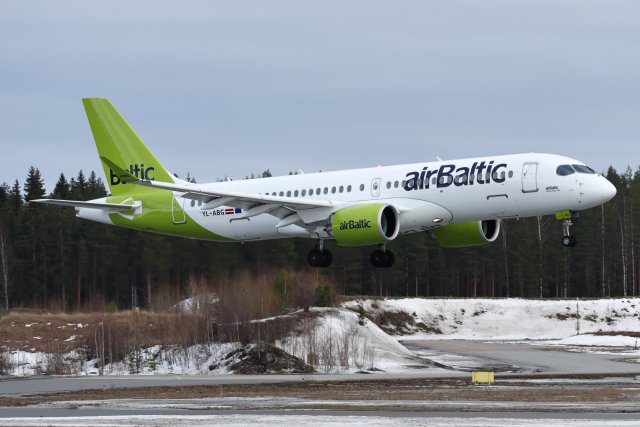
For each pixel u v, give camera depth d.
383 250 161.50
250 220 166.12
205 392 122.44
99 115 181.25
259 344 176.50
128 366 177.00
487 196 145.12
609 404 99.44
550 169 142.25
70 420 88.38
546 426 80.81
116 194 181.00
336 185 157.38
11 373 173.00
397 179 151.75
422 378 149.88
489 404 100.44
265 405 101.38
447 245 160.25
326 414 91.62
